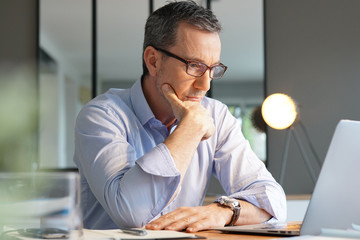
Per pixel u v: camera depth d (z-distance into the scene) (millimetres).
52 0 5520
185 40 1550
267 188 1516
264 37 5605
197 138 1394
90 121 1563
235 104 5578
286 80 5715
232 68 5582
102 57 5480
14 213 746
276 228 1206
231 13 5605
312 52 5730
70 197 778
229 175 1727
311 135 5680
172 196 1344
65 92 5449
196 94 1570
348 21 5750
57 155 5332
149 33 1649
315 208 1100
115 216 1338
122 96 1746
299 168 5613
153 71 1642
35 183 763
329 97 5707
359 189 1078
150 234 1041
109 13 5512
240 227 1234
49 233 765
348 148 1104
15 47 5523
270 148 5590
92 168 1438
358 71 5719
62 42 5488
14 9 5547
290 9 5738
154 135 1717
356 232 1040
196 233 1181
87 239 904
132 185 1323
